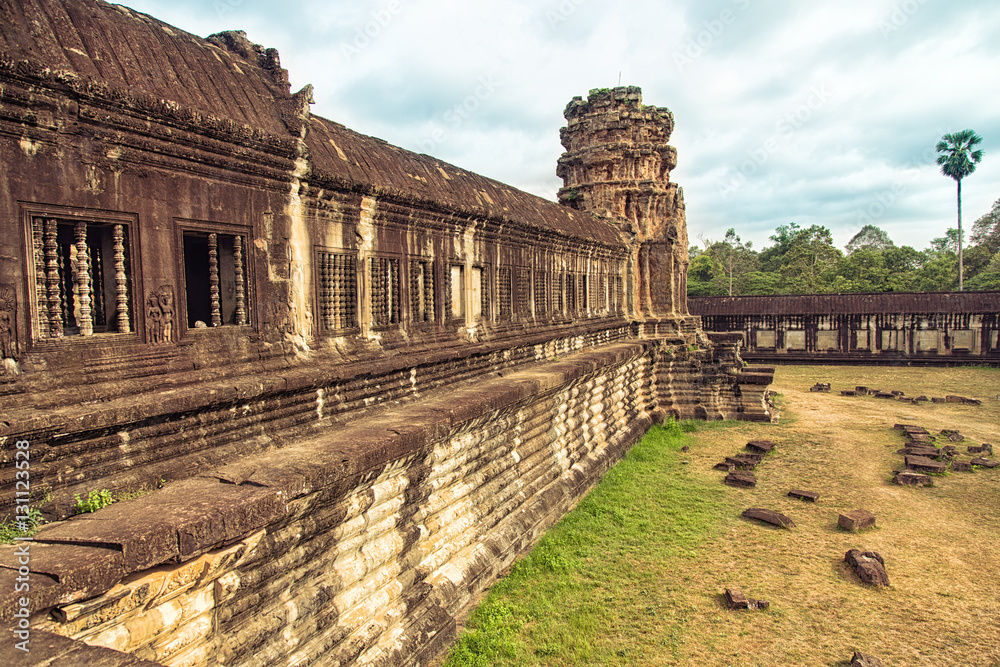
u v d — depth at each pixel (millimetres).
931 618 7027
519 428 9312
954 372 28297
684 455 14484
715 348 18672
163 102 4391
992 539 9219
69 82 3812
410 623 6176
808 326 32906
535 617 7102
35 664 2412
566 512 10438
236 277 5230
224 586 4105
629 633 6785
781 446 15188
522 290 11281
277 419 5410
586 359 12242
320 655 4996
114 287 4422
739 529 9734
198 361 4824
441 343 8406
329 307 6348
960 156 43250
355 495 5457
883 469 12992
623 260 18016
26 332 3758
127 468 4156
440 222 8336
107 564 3117
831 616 7105
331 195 6207
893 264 57844
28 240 3758
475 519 7816
